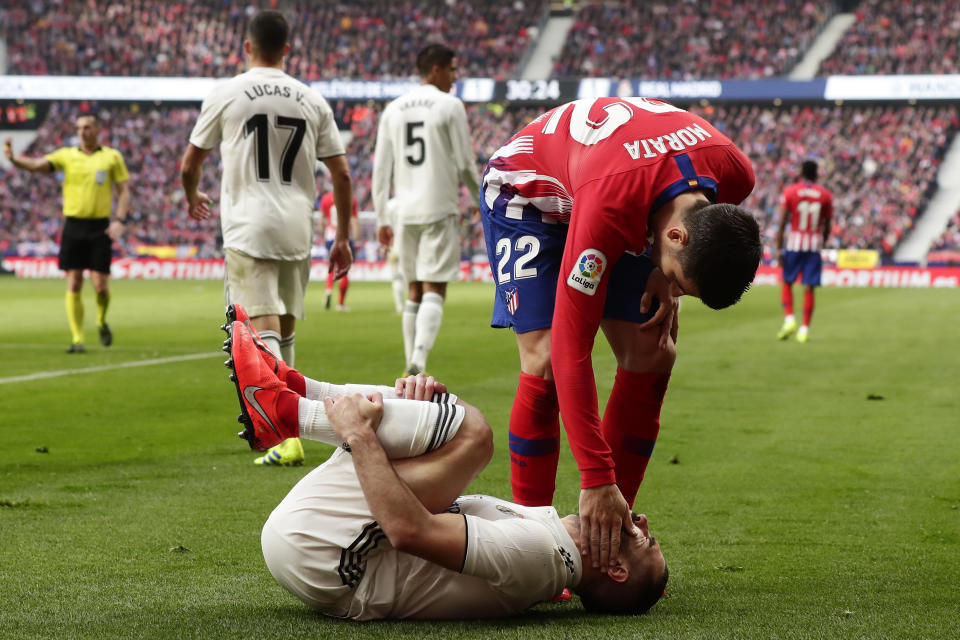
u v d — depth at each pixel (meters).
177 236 72.62
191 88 72.62
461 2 80.44
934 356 20.30
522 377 6.27
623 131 5.43
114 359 19.00
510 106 76.44
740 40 74.81
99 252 20.75
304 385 5.42
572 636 4.72
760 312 34.19
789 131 73.25
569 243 5.28
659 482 8.93
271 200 10.02
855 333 26.00
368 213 68.00
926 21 72.00
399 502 4.83
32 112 77.56
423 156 15.36
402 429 5.03
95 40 76.19
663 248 5.15
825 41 74.62
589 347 5.27
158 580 5.82
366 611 5.03
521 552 5.00
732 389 15.41
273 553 5.05
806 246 23.44
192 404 13.50
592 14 78.31
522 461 6.25
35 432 11.32
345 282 34.22
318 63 77.38
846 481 8.98
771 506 8.01
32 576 5.88
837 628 4.85
